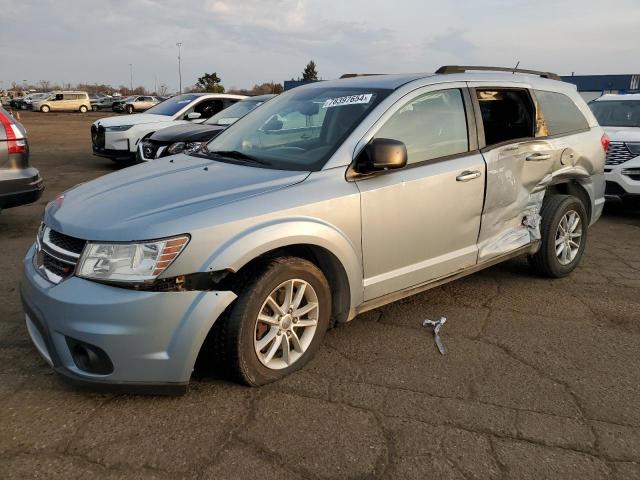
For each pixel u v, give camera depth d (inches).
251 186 125.3
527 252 186.4
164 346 108.4
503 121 176.1
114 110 1937.7
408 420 112.7
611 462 101.3
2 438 103.8
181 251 107.8
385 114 143.6
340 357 138.6
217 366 122.1
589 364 138.4
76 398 117.3
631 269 218.2
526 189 179.8
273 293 121.6
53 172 449.7
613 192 310.7
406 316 165.6
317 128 148.4
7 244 231.5
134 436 105.0
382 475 96.6
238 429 107.9
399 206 141.0
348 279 133.8
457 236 158.7
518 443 106.2
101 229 110.4
